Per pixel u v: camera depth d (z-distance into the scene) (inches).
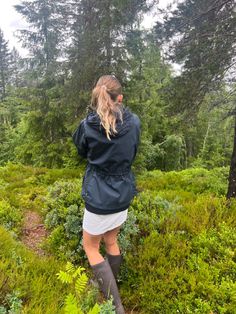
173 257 160.2
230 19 285.4
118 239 168.1
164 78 781.3
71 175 491.5
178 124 358.0
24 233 242.4
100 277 132.0
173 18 339.0
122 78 502.0
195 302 137.3
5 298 114.6
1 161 1238.3
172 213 197.8
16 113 1622.8
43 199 323.9
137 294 150.4
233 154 279.1
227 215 192.1
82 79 504.1
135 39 487.8
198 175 479.2
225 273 150.3
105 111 119.9
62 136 621.3
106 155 120.5
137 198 210.5
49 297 122.4
